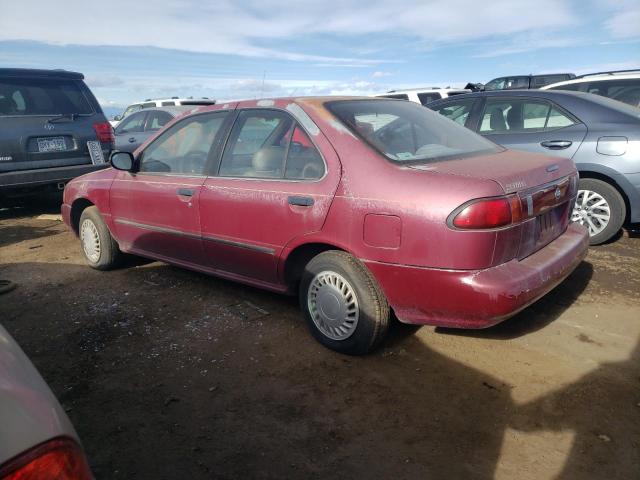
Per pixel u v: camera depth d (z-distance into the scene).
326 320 3.21
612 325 3.41
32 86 6.64
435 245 2.64
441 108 6.10
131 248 4.59
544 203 2.92
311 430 2.54
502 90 5.65
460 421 2.54
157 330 3.65
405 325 3.53
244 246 3.55
